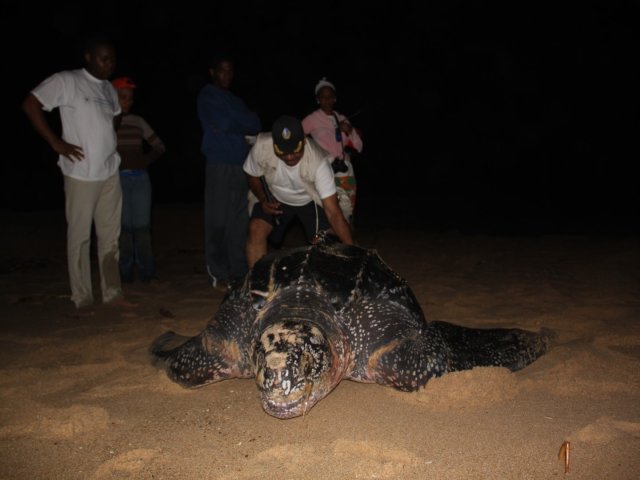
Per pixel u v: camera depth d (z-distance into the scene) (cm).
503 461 182
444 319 343
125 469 183
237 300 263
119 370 270
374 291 258
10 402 231
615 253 529
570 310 354
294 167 320
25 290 434
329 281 253
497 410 219
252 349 226
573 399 226
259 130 445
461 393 225
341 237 322
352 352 246
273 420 218
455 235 660
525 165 1404
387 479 174
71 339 314
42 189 1169
